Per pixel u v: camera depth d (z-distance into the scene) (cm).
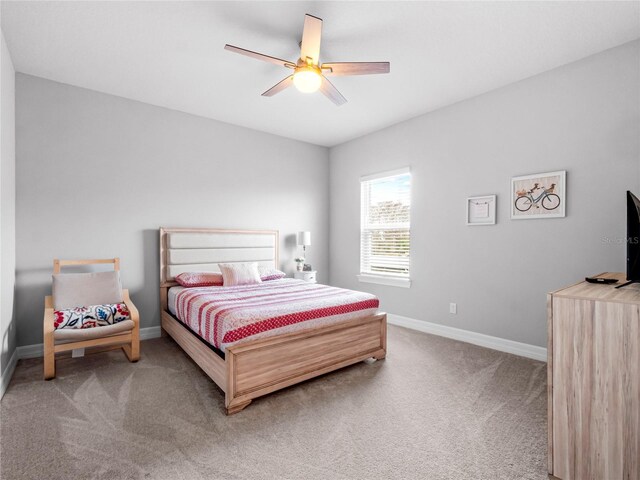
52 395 229
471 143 350
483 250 340
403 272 427
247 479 152
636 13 216
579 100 275
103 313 282
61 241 322
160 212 381
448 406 218
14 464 159
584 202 273
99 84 325
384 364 290
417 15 221
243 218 447
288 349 236
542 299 298
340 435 186
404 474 155
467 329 355
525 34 240
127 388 241
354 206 495
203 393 234
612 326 136
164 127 382
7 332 256
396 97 351
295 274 485
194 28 237
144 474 154
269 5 212
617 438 135
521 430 191
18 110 300
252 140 455
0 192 234
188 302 300
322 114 401
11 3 209
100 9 216
